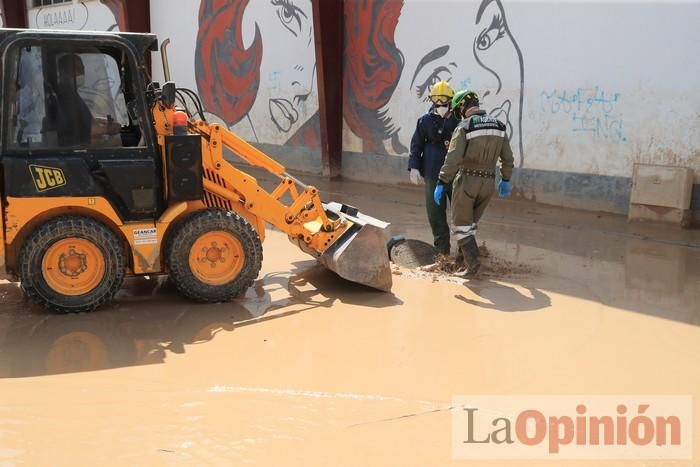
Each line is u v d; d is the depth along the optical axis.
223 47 14.93
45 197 5.10
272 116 14.09
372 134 12.22
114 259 5.35
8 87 5.03
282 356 4.65
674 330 5.18
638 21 8.77
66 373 4.34
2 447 3.45
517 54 9.98
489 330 5.17
